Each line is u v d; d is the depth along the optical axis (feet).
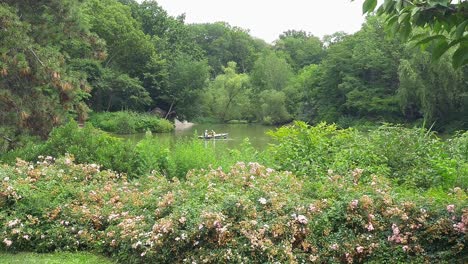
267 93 182.09
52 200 19.35
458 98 112.78
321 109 152.56
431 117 113.70
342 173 21.11
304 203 15.37
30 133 40.32
